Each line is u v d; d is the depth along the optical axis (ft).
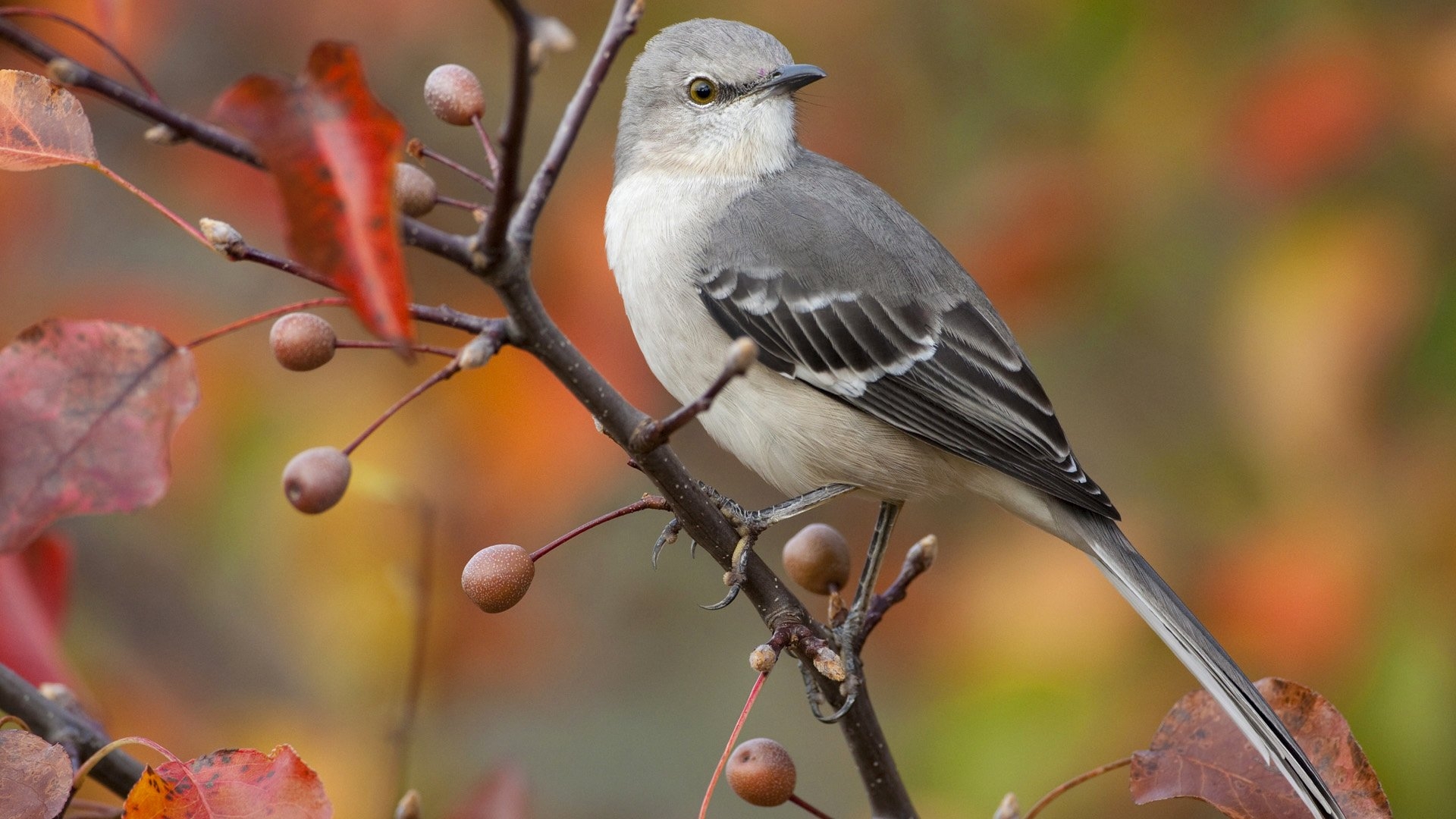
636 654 38.60
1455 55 27.84
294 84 10.87
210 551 29.55
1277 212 28.30
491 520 29.30
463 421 29.22
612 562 39.58
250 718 29.55
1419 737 25.41
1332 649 26.22
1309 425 26.84
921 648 31.99
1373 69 28.25
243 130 10.74
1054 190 30.73
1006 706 27.66
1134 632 27.84
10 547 12.14
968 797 27.30
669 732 37.32
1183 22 30.78
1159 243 30.48
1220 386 30.04
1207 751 16.89
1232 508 30.53
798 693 39.01
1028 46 32.19
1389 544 26.61
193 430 29.17
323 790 13.47
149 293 30.32
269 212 31.73
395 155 10.84
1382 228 27.43
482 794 20.24
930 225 32.50
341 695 29.78
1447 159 27.73
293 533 29.32
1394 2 29.43
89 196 31.91
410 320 10.71
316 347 15.07
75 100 13.84
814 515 36.83
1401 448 27.12
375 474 28.07
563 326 30.19
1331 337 26.78
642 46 34.68
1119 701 27.43
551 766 35.45
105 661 30.48
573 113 14.78
